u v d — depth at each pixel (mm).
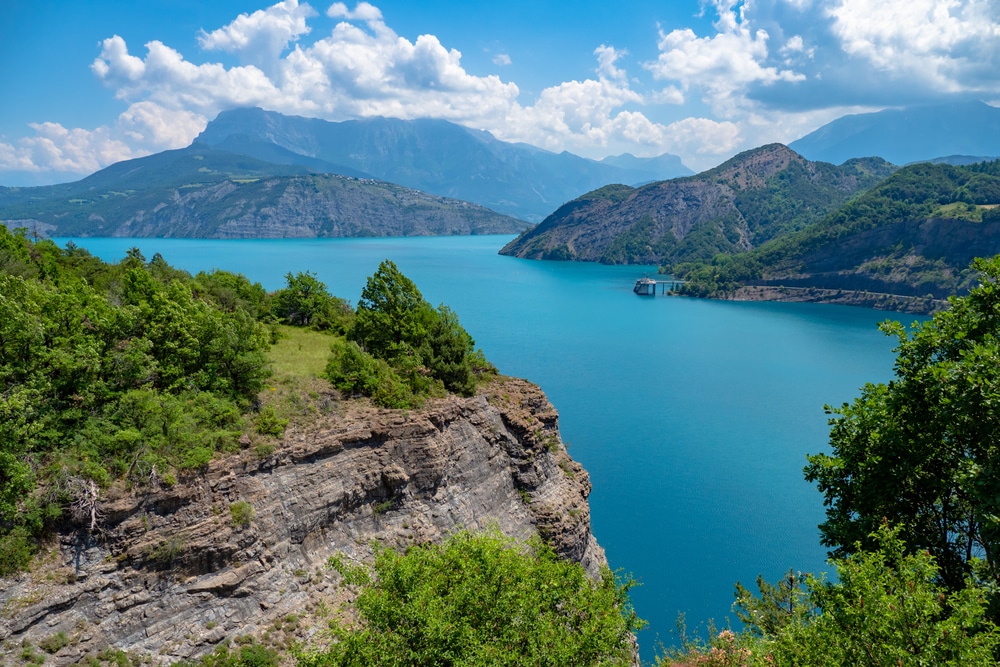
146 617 27188
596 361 150500
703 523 71375
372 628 19312
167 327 36156
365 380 41469
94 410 30203
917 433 22031
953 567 20859
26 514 25438
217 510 30453
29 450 27188
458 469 43031
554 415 53812
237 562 30453
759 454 91750
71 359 29828
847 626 14969
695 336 185875
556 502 48281
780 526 70938
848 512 24203
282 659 28969
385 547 36812
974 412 19391
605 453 92312
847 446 23750
